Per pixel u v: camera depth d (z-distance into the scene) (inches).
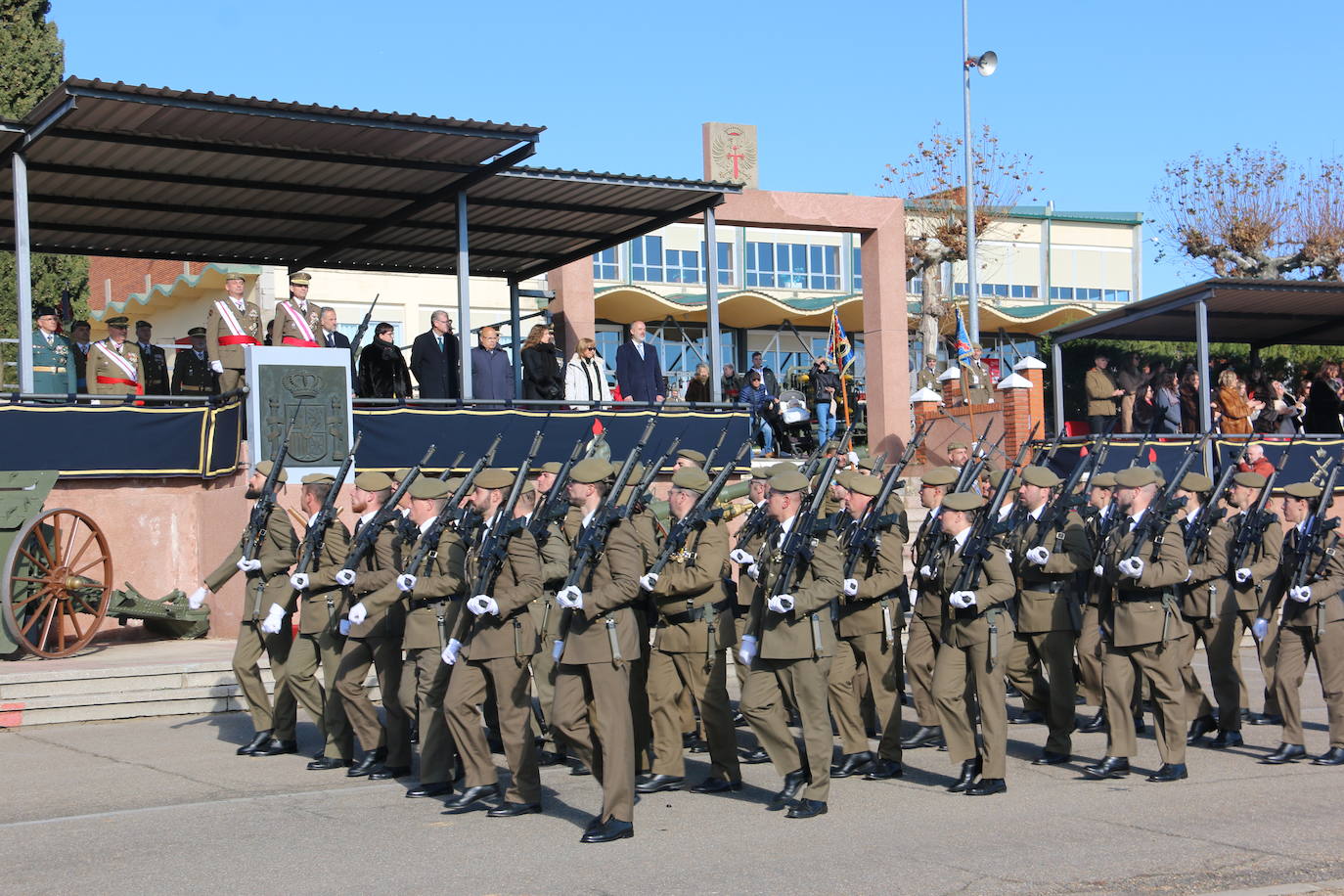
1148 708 522.9
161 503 641.6
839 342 1219.9
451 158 658.8
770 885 285.0
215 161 639.8
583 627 334.3
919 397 971.9
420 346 707.4
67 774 407.2
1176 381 1019.9
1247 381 1024.9
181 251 802.2
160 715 509.0
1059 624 411.8
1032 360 929.5
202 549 646.5
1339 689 414.6
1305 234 1557.6
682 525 370.6
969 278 1189.1
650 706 384.8
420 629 371.2
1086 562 406.9
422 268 860.0
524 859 308.3
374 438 650.8
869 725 448.1
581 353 745.6
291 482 614.2
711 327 756.0
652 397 765.9
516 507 372.8
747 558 364.2
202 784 391.9
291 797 374.6
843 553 397.4
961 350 1053.8
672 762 382.6
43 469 600.7
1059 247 2041.1
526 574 346.9
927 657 411.5
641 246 1592.0
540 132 634.8
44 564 549.6
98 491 624.1
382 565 393.4
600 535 334.6
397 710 398.0
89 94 543.8
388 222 746.2
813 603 346.3
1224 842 319.6
